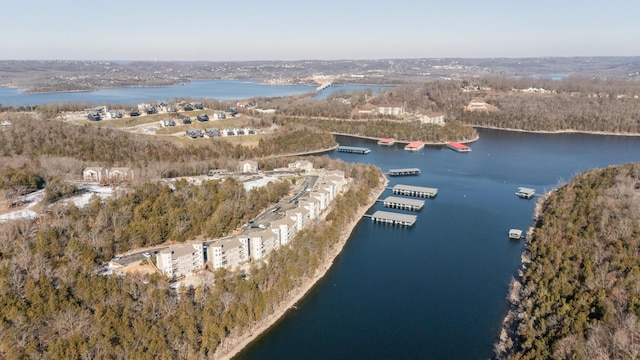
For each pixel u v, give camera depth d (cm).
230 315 18488
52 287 17350
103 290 17812
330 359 17862
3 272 17450
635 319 15725
